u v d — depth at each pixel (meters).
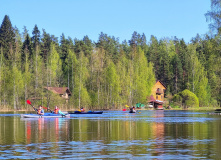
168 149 23.12
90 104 120.25
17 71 112.06
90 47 167.62
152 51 176.50
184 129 37.31
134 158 20.19
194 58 148.50
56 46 153.38
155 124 45.53
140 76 131.00
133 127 40.66
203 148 23.41
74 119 60.22
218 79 76.69
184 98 129.00
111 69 122.88
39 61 124.25
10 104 111.12
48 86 121.00
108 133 33.53
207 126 41.34
